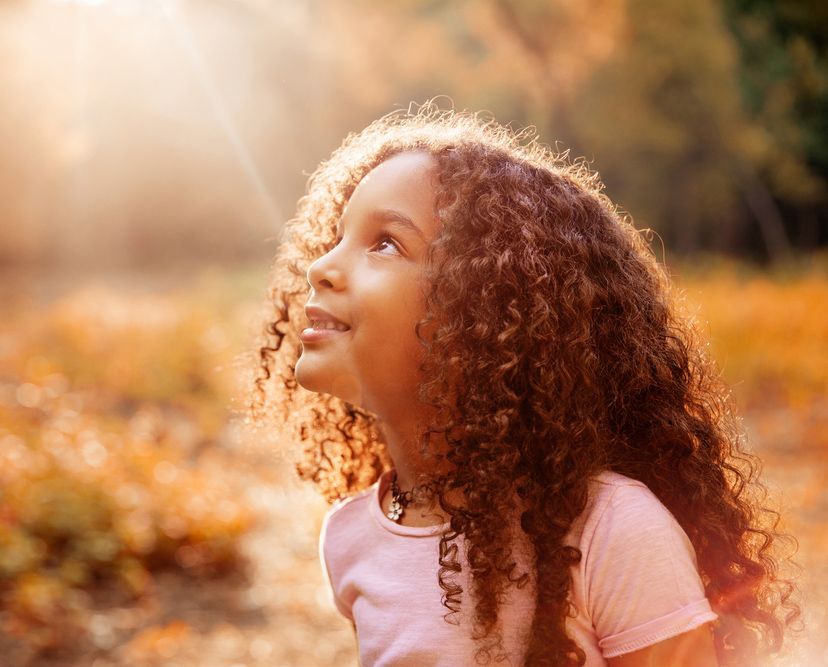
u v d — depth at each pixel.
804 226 27.39
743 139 24.42
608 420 1.17
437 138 1.22
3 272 22.12
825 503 5.32
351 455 1.48
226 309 13.18
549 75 21.28
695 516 1.17
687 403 1.26
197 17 19.56
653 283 1.28
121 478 5.62
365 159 1.29
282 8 19.72
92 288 18.28
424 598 1.11
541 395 1.10
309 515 5.77
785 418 8.04
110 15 17.30
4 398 8.25
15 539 4.31
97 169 24.08
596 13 21.12
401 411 1.16
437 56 19.86
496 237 1.13
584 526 1.06
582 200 1.24
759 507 1.31
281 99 21.12
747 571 1.18
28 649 3.65
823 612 2.87
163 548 4.84
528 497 1.08
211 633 4.08
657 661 1.00
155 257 26.02
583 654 1.02
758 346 10.33
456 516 1.09
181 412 8.93
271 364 1.51
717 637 1.15
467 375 1.10
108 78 18.69
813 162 26.67
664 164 25.19
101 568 4.48
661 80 23.22
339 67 19.97
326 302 1.13
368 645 1.13
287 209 22.88
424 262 1.11
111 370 9.61
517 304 1.11
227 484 6.58
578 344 1.13
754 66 26.31
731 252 26.80
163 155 24.19
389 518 1.23
